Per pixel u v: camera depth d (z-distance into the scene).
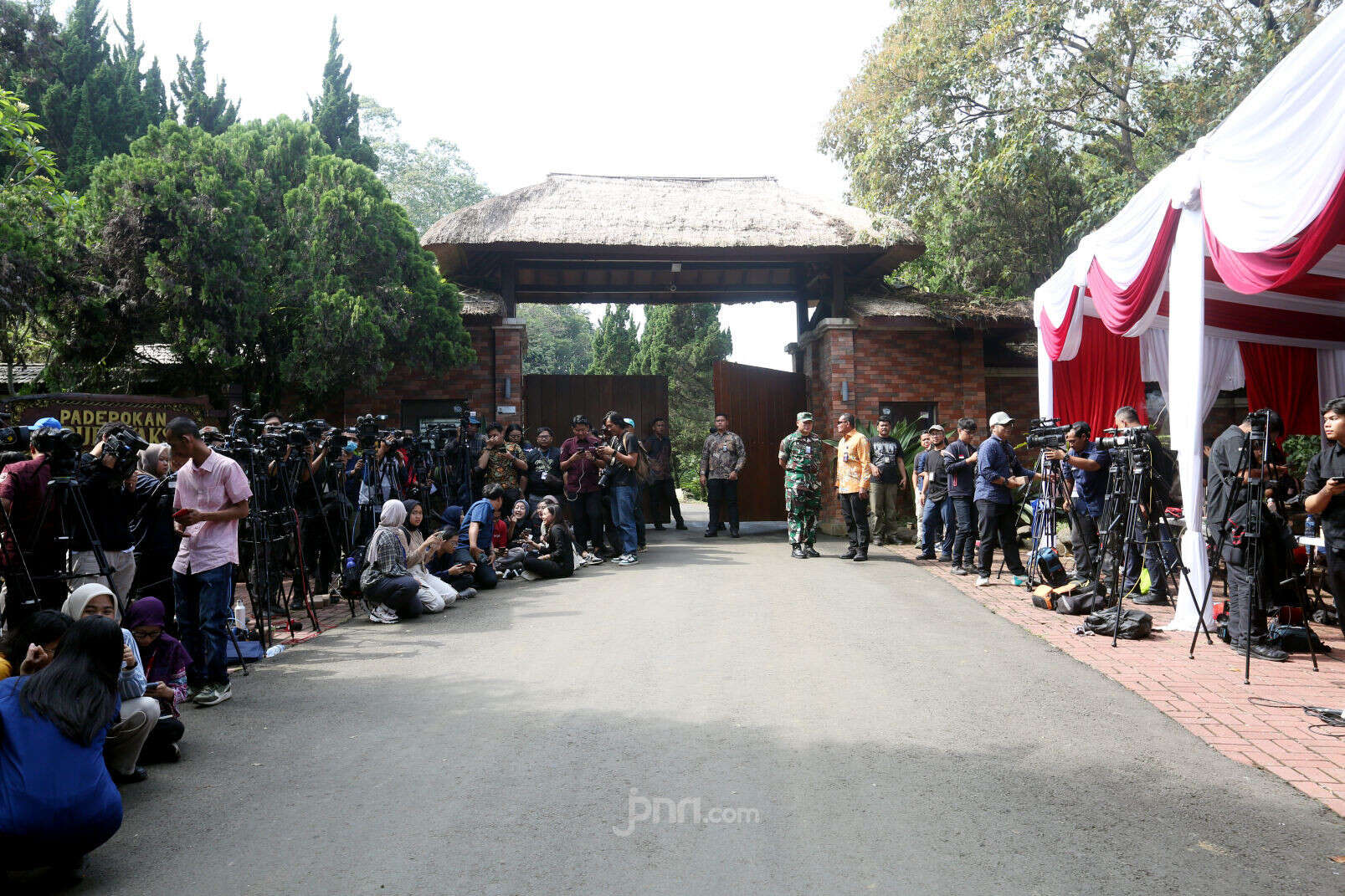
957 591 9.91
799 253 16.50
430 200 55.47
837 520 16.58
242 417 7.34
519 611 8.99
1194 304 7.89
